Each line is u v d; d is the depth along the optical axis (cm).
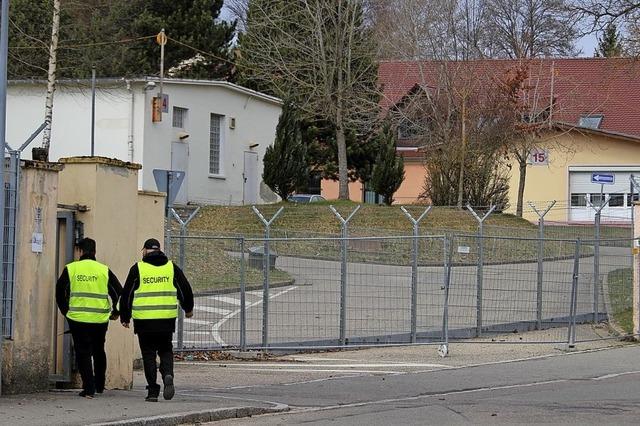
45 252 1950
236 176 7256
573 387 2162
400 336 2997
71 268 1905
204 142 6881
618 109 9438
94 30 8125
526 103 7450
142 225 2459
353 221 5581
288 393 2083
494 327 3194
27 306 1909
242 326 2823
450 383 2248
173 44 8638
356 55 7306
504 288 3266
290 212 5678
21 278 1898
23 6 7675
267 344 2888
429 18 7612
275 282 3331
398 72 9775
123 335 2150
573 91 8906
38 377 1941
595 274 3438
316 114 7488
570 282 3453
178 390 2098
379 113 7725
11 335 1878
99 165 2077
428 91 7306
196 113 6788
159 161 6419
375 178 7438
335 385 2216
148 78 6269
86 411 1705
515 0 8431
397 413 1806
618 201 8731
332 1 7025
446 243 2808
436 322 3175
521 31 8450
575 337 3116
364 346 2886
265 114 7588
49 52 6259
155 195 2508
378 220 5647
